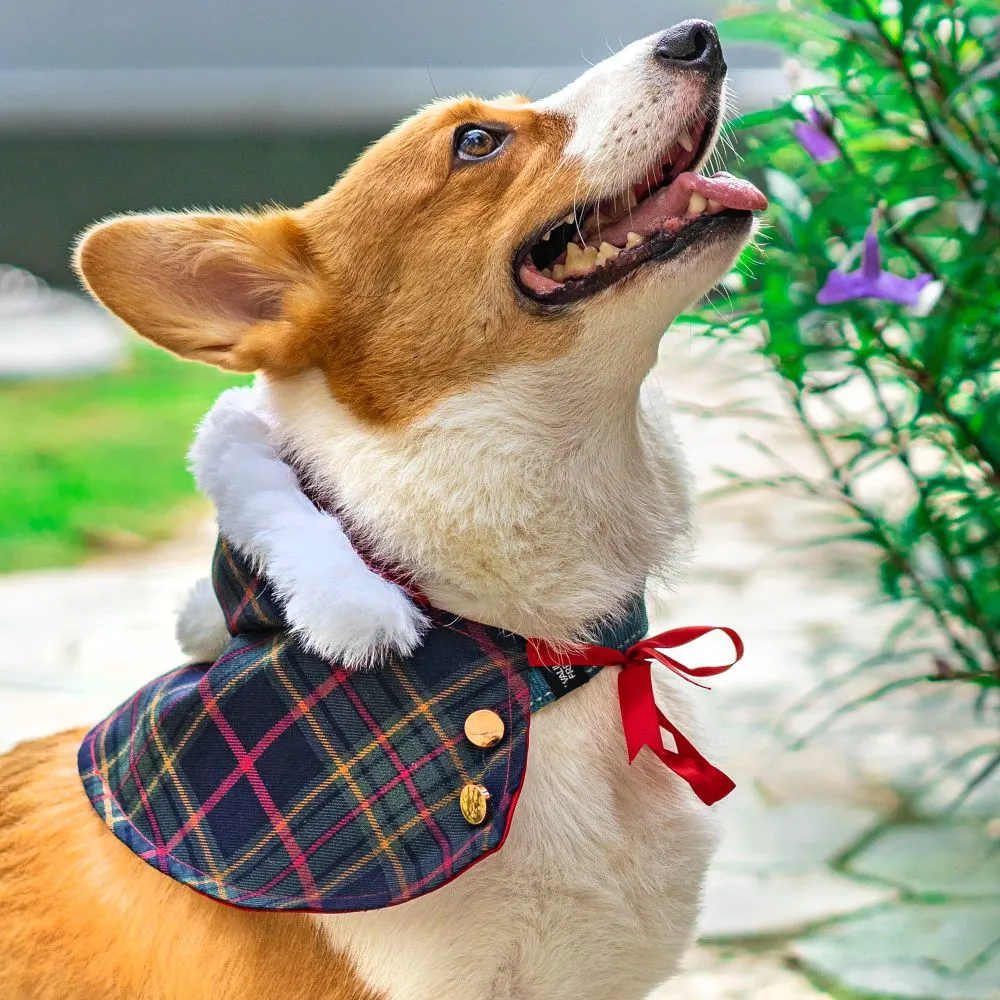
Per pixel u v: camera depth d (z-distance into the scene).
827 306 3.19
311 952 2.38
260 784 2.38
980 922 3.68
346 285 2.65
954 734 4.87
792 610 6.19
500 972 2.41
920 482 3.47
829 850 4.12
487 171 2.63
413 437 2.53
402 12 14.25
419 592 2.50
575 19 14.18
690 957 3.58
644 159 2.61
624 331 2.55
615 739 2.54
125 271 2.62
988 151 3.33
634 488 2.68
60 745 2.93
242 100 13.76
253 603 2.45
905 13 3.10
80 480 8.89
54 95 13.72
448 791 2.34
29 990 2.54
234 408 2.61
